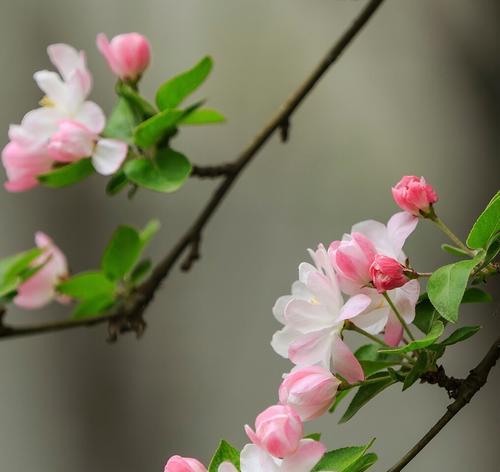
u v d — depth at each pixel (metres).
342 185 3.43
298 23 3.52
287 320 1.86
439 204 3.33
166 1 3.51
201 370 3.37
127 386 3.33
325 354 1.86
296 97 2.17
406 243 3.26
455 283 1.84
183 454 3.31
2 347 3.30
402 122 3.43
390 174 3.41
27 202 3.38
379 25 3.46
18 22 3.42
